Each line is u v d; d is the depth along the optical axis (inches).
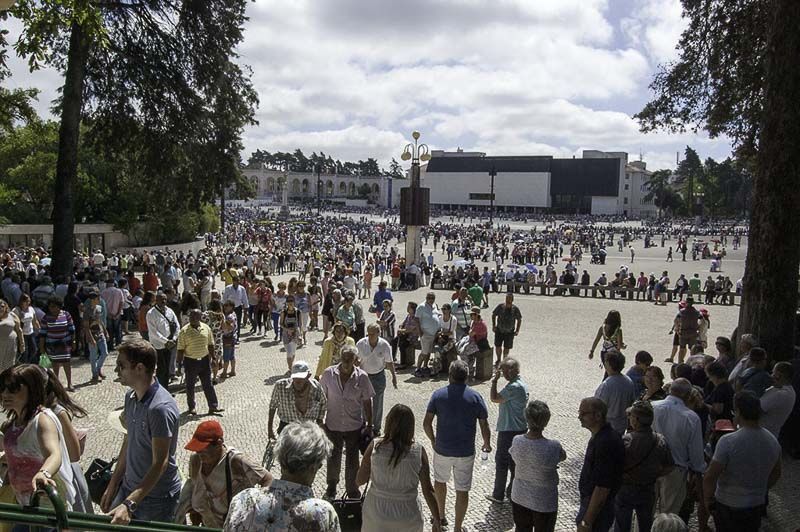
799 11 374.3
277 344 637.3
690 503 233.1
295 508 109.0
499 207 5905.5
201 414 384.5
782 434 342.0
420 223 1300.4
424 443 341.1
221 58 818.8
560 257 2150.6
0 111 713.0
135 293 727.7
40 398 144.4
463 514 234.4
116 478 161.8
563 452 206.5
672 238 3218.5
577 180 5639.8
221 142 855.1
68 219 743.7
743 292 406.9
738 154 597.6
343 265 1106.7
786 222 385.7
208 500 151.9
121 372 154.3
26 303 448.5
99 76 783.1
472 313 512.7
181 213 1656.0
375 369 344.8
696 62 561.0
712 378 276.2
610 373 264.1
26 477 139.3
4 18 458.9
